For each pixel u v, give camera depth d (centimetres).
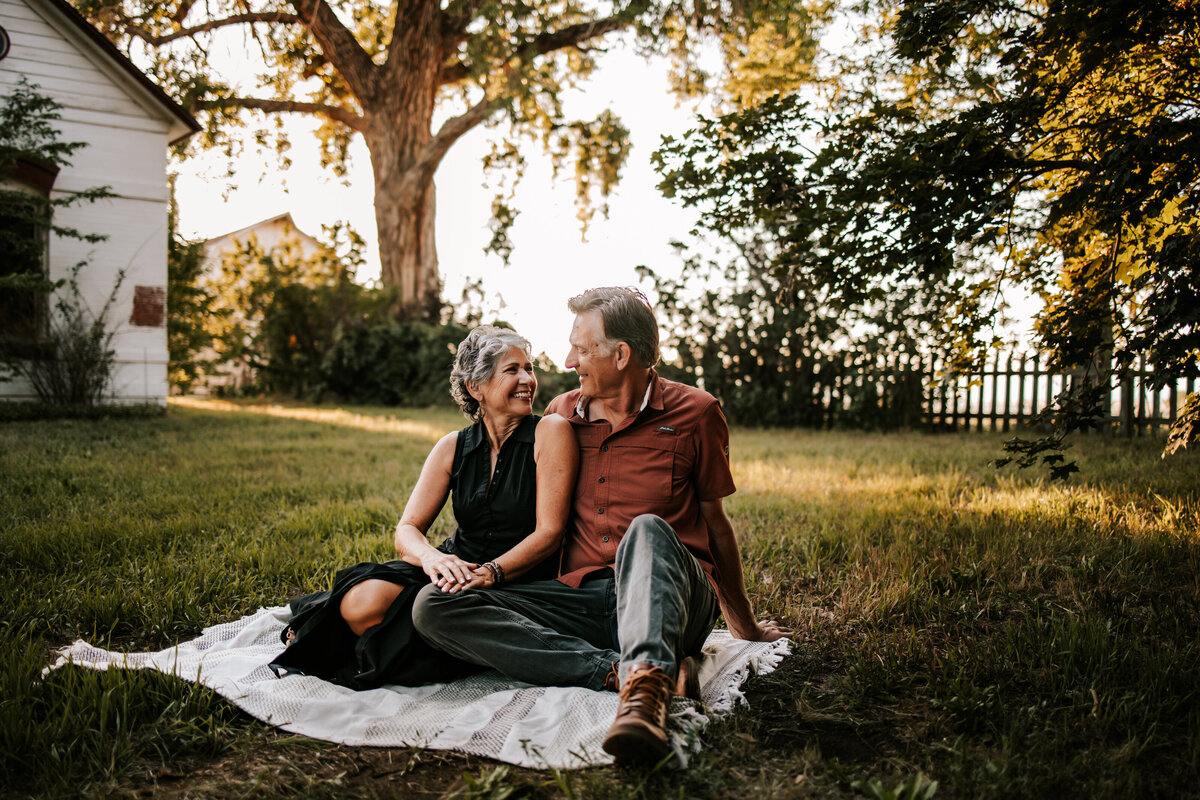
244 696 218
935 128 331
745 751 197
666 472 240
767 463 741
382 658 232
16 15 1040
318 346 1869
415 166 1936
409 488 568
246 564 360
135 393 1137
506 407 250
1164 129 281
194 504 480
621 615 203
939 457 762
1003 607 304
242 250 1939
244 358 1909
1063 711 214
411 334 1822
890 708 222
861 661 245
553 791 179
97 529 395
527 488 251
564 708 211
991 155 323
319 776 186
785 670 254
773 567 366
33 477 546
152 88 1105
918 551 372
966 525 418
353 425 1133
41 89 1057
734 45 1564
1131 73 355
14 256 1025
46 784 177
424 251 2009
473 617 226
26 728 193
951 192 327
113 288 1112
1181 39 325
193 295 1622
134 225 1125
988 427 1177
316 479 595
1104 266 364
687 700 210
